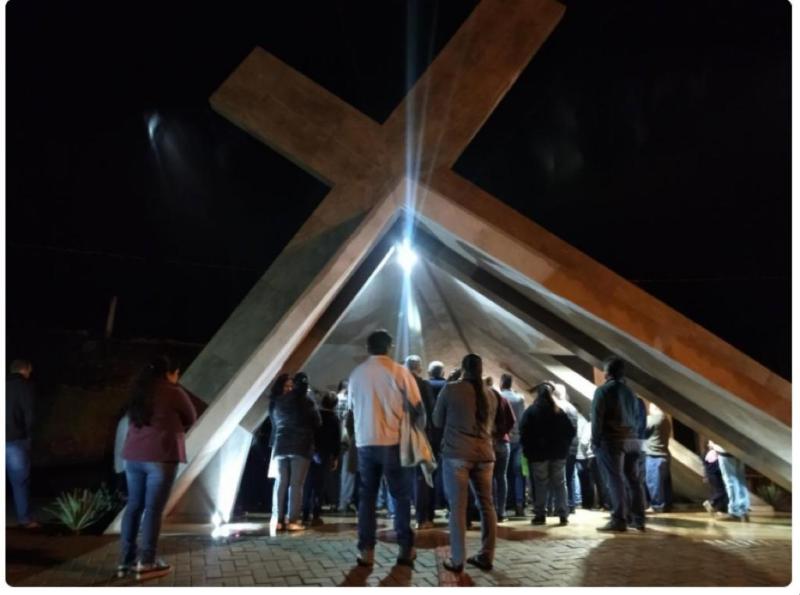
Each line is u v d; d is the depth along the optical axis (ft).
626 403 22.39
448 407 16.11
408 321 36.32
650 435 29.60
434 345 38.81
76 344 42.47
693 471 32.53
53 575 14.87
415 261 31.30
